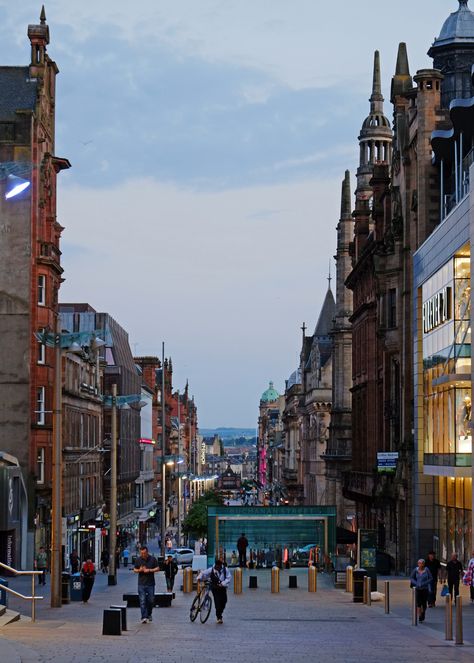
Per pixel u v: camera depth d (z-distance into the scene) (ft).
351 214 462.60
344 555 254.68
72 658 97.71
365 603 189.98
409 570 290.15
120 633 125.49
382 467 303.27
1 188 314.55
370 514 382.22
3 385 313.73
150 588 144.25
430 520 280.92
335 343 506.89
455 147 265.95
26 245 315.78
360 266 393.09
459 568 181.98
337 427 499.51
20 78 333.42
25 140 317.63
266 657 104.27
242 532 271.49
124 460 570.46
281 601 197.98
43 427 319.06
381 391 362.33
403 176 313.73
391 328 318.04
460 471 234.58
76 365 386.32
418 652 113.80
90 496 424.05
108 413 530.27
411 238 306.55
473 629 142.51
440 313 254.47
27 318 315.17
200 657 102.32
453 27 320.09
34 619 144.25
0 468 269.64
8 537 277.23
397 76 320.70
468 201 223.51
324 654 108.68
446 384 242.17
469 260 236.02
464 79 318.24
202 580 149.59
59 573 180.45
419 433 280.92
